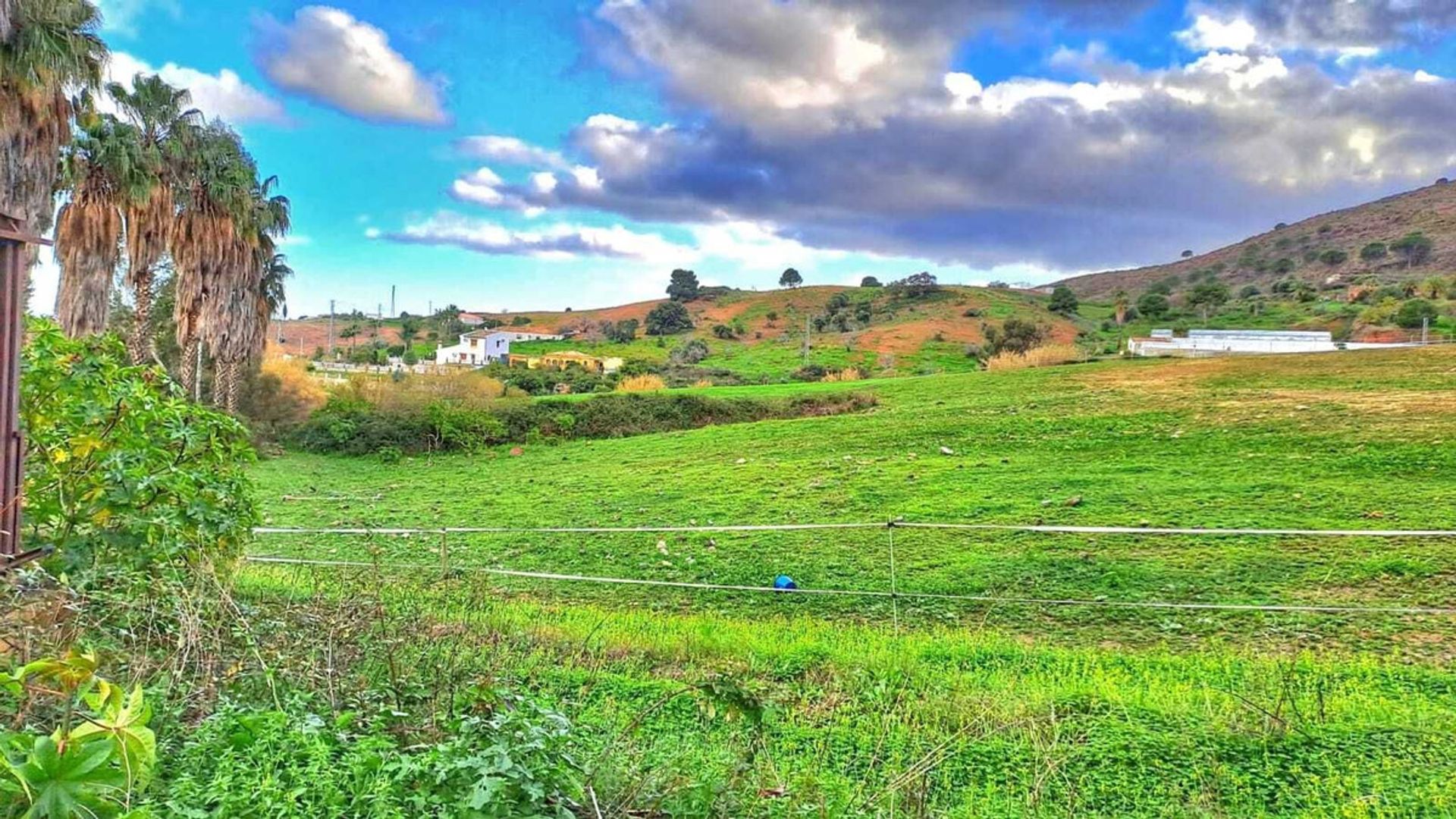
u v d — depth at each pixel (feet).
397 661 13.91
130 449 16.17
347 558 32.45
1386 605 23.40
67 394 16.15
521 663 18.30
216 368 74.90
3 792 6.19
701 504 43.78
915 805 11.96
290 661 12.51
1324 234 358.23
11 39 44.60
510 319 344.49
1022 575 27.45
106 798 7.01
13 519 14.76
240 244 73.05
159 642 12.88
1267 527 31.83
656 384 111.14
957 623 23.31
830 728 15.06
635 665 18.80
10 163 46.83
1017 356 112.37
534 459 67.36
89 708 7.95
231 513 17.52
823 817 10.39
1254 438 50.24
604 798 10.12
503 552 33.47
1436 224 314.55
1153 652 20.33
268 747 9.34
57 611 11.69
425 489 54.03
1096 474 43.55
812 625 22.91
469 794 8.24
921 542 32.45
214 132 69.41
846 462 53.01
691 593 27.07
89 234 58.95
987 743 14.29
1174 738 14.42
